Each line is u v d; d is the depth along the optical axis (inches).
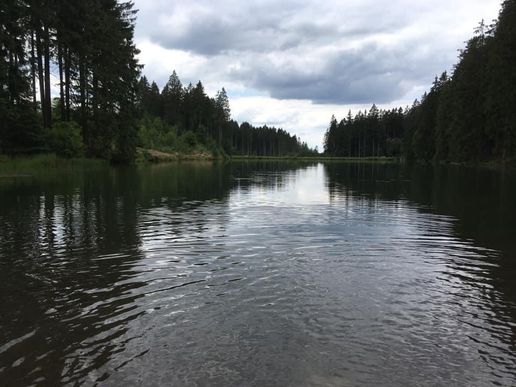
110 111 1748.3
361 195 839.7
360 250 377.7
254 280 291.0
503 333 216.1
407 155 4079.7
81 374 176.7
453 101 2787.9
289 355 191.3
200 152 4074.8
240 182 1173.1
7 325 221.0
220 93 5147.6
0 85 1288.1
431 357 191.9
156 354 191.9
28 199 693.3
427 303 253.3
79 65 1600.6
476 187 999.6
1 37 1199.6
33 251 366.3
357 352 194.9
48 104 1520.7
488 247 392.2
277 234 442.3
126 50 1866.4
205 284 282.4
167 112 4633.4
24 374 176.9
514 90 1815.9
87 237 421.7
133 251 367.9
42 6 1363.2
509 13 1834.4
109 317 230.4
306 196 815.7
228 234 440.8
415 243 406.3
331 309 241.9
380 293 268.7
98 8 1635.1
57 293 266.2
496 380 175.0
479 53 2426.2
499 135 2142.0
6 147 1327.5
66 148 1496.1
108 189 859.4
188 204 671.1
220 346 198.8
